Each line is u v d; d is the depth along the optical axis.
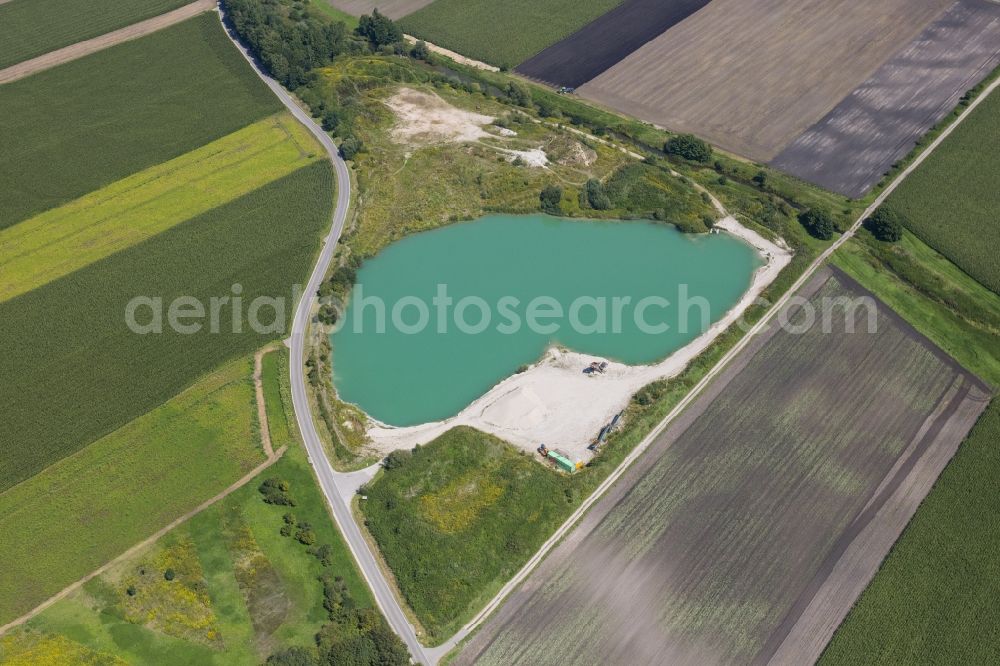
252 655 95.00
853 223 147.62
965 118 169.00
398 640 94.12
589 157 162.50
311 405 122.31
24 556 105.31
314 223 152.62
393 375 127.06
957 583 98.56
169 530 107.25
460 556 102.56
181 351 130.88
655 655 93.94
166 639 96.62
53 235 153.38
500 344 130.62
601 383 123.12
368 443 117.00
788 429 116.06
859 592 98.81
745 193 154.75
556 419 118.75
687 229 147.62
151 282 142.75
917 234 145.25
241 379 126.38
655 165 160.75
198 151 171.25
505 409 119.25
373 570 102.50
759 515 106.38
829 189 155.12
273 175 164.00
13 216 157.75
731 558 102.12
